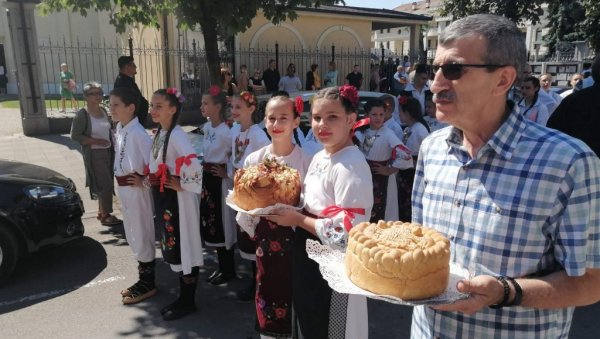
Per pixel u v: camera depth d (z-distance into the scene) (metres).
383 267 1.49
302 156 2.98
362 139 4.84
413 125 5.17
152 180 3.61
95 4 6.25
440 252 1.46
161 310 3.78
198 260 3.71
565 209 1.37
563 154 1.38
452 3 12.52
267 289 2.75
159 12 6.37
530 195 1.41
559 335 1.54
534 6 11.22
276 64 14.86
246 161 3.17
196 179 3.50
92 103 5.58
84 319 3.73
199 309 3.89
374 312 3.91
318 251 1.92
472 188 1.52
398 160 4.62
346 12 17.14
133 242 3.94
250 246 3.85
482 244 1.48
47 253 5.05
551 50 24.53
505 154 1.45
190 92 14.42
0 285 4.30
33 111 12.26
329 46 17.58
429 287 1.46
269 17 6.02
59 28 25.05
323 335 2.31
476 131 1.52
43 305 3.96
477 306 1.37
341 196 2.19
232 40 15.11
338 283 1.61
